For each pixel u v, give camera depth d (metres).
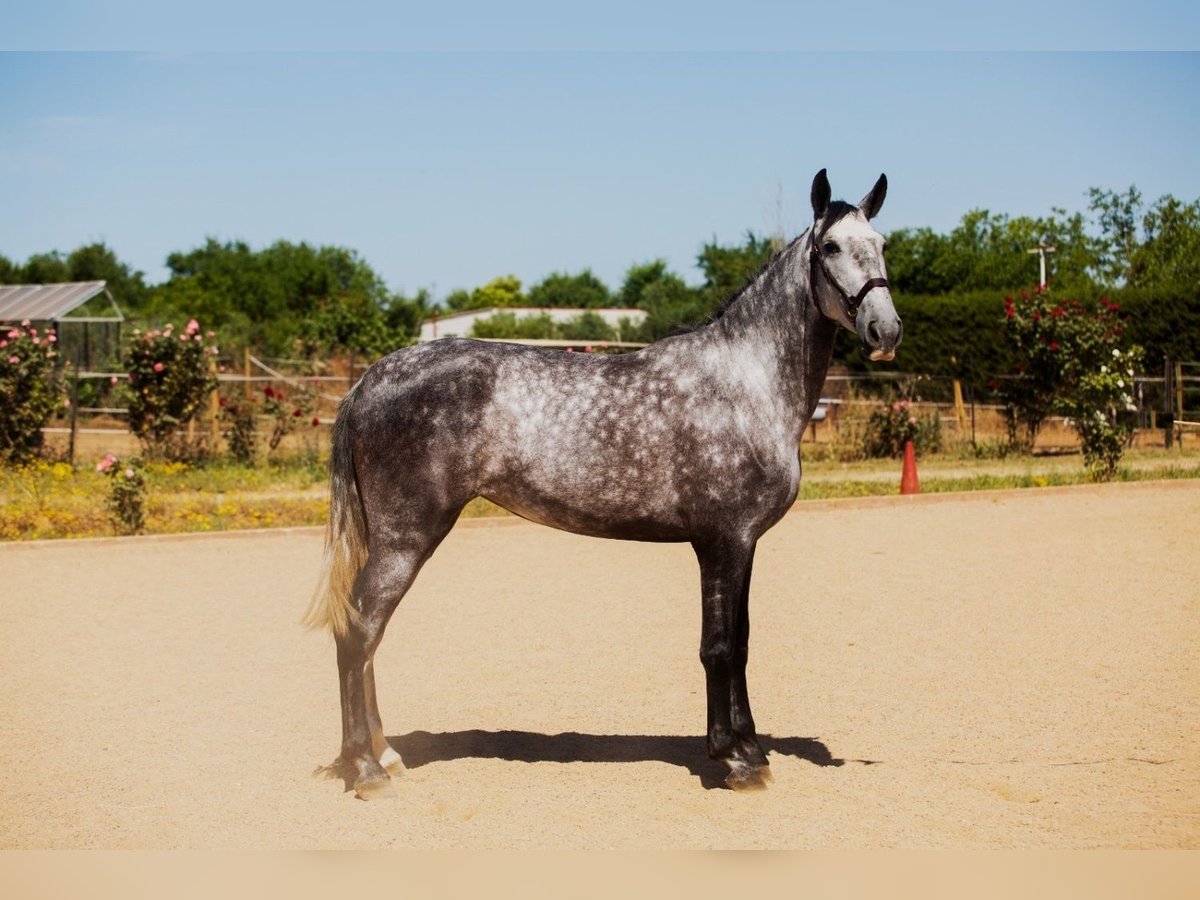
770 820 5.04
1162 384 26.09
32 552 12.23
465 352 5.53
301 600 9.81
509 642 8.33
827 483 17.80
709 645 5.41
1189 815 5.01
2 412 18.52
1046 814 5.05
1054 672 7.32
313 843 4.82
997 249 47.44
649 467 5.43
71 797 5.34
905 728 6.30
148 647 8.19
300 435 22.55
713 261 43.91
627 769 5.75
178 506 14.97
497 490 5.51
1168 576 10.27
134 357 19.55
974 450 22.48
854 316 5.24
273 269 56.91
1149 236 40.28
